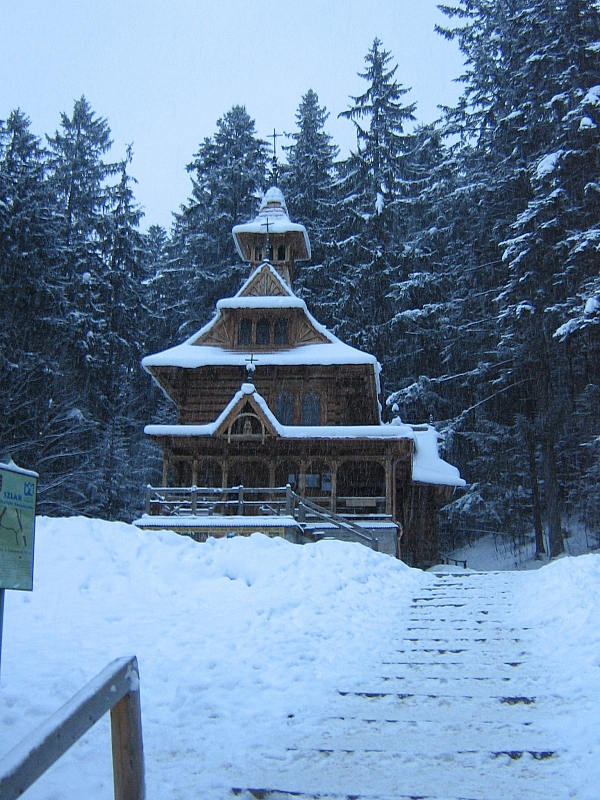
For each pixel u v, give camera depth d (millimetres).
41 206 42312
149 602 12820
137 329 49938
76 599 12352
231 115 59531
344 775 7332
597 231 33906
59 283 43125
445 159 52000
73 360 42938
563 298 37625
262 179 57062
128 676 5672
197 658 10453
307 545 17609
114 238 50250
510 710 9000
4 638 10398
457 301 45969
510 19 41875
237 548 16016
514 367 41031
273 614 12852
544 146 41000
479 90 46812
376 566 17844
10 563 6059
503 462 41062
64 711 4832
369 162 52625
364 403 36562
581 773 7191
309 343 34312
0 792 3996
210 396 33688
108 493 42281
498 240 43844
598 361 37125
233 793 6945
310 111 58469
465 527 46188
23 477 6328
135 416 51281
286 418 33000
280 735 8297
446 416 48000
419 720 8742
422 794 6891
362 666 10852
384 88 54938
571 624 12109
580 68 38875
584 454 40125
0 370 36156
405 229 53812
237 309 34125
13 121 45750
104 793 6629
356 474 34062
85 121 57062
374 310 49938
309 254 39906
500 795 6840
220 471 33156
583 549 39812
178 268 55688
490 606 14375
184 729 8273
